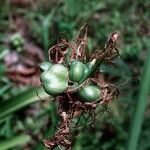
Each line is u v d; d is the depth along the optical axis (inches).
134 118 17.7
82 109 11.9
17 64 33.6
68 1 37.1
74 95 11.6
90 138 27.6
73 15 36.4
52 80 11.3
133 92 30.0
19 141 21.7
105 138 28.6
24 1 38.0
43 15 37.0
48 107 27.0
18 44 34.8
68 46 12.3
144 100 17.3
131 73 31.4
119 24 37.0
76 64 11.4
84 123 12.4
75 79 11.4
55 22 35.0
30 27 36.4
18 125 29.5
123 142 28.7
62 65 11.4
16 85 32.1
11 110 16.9
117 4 38.5
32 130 29.2
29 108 30.0
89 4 37.7
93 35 34.8
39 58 34.6
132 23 37.7
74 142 20.6
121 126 29.1
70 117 11.9
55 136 12.4
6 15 37.4
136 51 35.2
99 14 37.4
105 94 11.9
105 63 12.0
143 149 28.0
